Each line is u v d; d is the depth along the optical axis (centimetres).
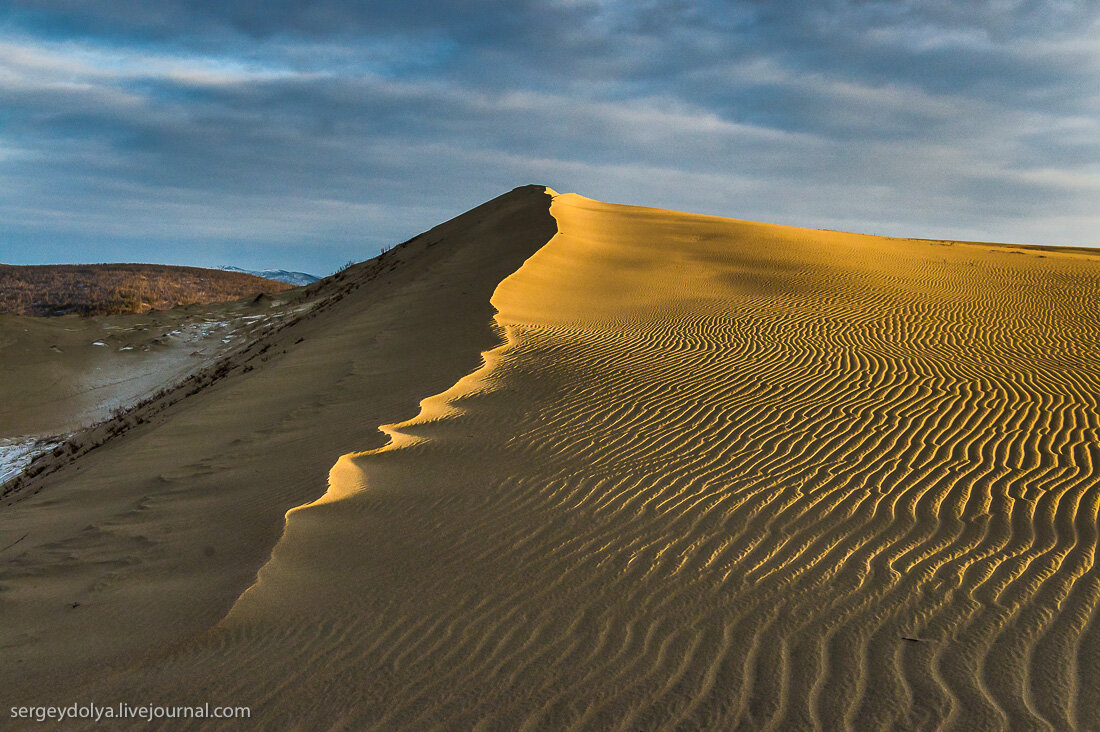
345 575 519
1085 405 920
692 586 481
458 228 3744
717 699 364
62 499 830
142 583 548
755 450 751
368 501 655
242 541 593
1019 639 401
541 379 1049
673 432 812
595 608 460
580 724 352
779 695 364
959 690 361
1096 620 416
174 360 3059
